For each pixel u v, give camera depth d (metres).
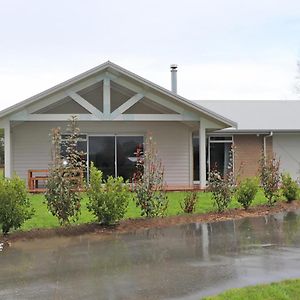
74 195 10.28
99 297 5.81
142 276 6.74
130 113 19.27
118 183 10.55
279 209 13.32
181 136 20.20
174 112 19.12
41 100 16.95
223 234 9.92
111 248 8.60
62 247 8.66
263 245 8.87
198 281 6.45
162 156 20.06
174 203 14.09
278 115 25.45
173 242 9.12
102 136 19.72
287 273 6.82
